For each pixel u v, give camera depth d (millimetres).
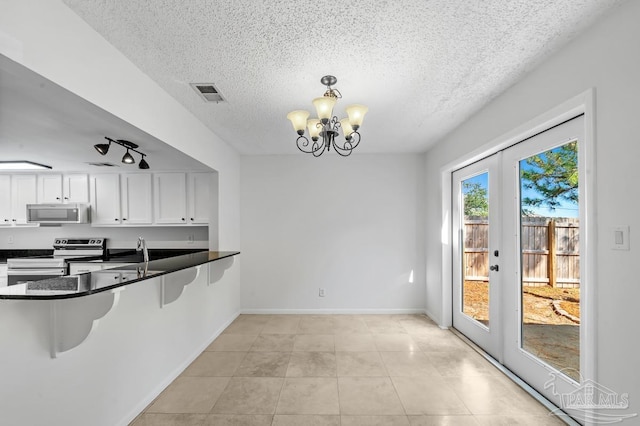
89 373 1814
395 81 2412
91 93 1713
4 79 1626
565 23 1721
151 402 2373
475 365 2955
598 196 1707
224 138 3906
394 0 1547
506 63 2152
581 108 1841
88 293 1379
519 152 2604
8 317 1416
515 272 2691
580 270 1947
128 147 3002
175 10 1592
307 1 1545
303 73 2273
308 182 4730
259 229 4738
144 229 4797
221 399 2402
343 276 4691
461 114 3109
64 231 4797
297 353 3260
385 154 4707
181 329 2893
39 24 1395
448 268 4008
